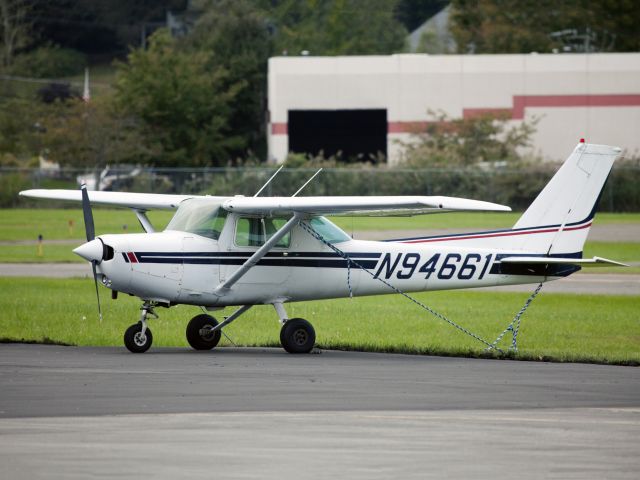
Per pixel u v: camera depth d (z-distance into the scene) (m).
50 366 47.78
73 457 30.88
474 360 52.97
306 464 30.48
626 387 43.88
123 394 40.38
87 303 76.12
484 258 58.88
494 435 34.28
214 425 35.12
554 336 63.47
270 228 55.91
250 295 55.62
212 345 56.66
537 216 59.47
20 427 34.53
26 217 183.62
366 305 79.38
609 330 66.31
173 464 30.28
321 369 48.25
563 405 39.50
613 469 30.44
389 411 37.88
